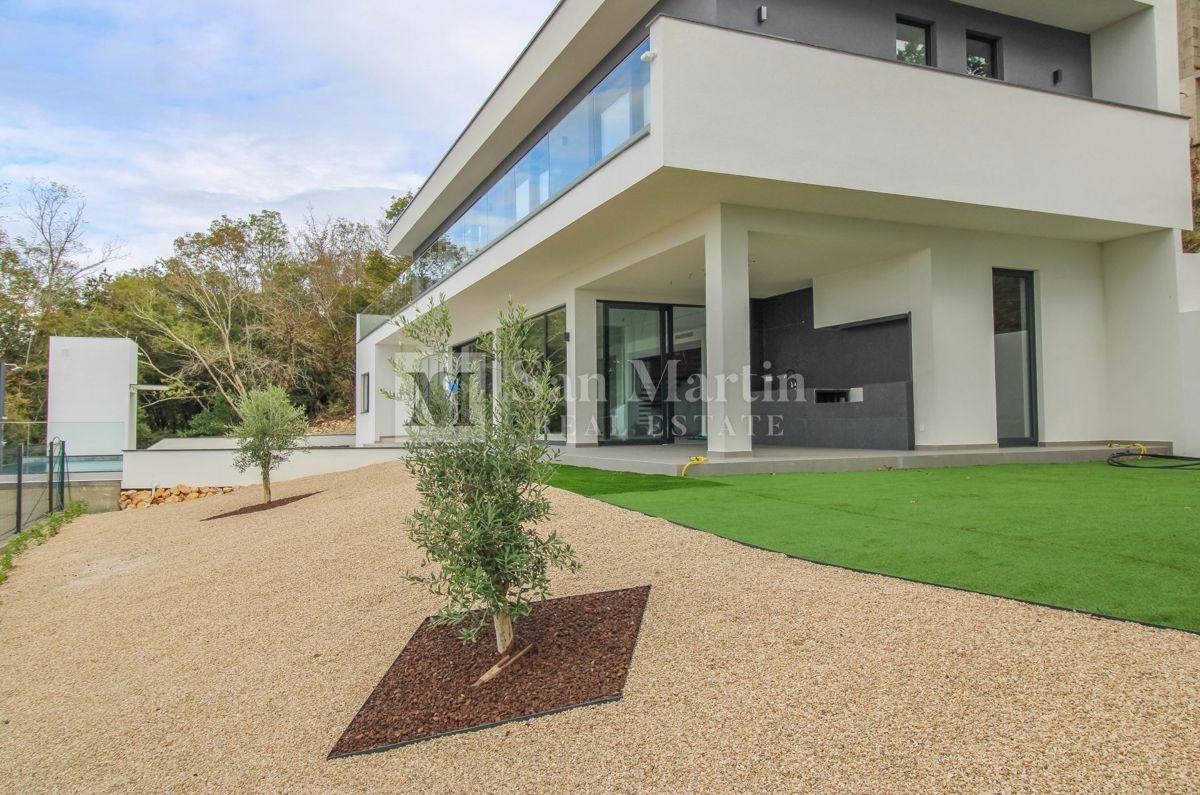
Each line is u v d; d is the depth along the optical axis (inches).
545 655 128.2
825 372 444.8
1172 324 380.8
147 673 150.3
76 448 647.8
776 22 340.5
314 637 157.9
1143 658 102.5
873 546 170.4
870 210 335.3
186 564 256.8
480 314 637.9
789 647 119.0
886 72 309.4
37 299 1099.9
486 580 118.0
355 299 1202.6
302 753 109.0
